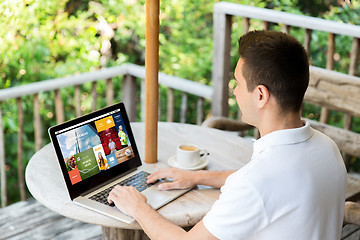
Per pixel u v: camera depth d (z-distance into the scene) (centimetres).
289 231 123
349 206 171
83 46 504
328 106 268
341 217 137
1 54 444
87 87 481
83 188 169
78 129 172
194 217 159
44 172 186
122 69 344
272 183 121
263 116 129
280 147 125
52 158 198
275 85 124
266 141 127
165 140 215
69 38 496
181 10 527
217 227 127
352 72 285
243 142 216
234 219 125
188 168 185
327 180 127
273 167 123
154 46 179
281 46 124
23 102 443
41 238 276
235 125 267
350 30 267
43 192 172
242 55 129
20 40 455
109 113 182
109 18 518
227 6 312
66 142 168
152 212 151
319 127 269
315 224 124
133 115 363
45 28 468
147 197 167
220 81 327
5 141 428
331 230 132
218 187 173
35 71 470
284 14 292
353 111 259
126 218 154
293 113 127
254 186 121
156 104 186
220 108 332
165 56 539
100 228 287
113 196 160
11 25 442
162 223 145
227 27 318
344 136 261
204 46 542
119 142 183
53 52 494
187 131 226
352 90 257
